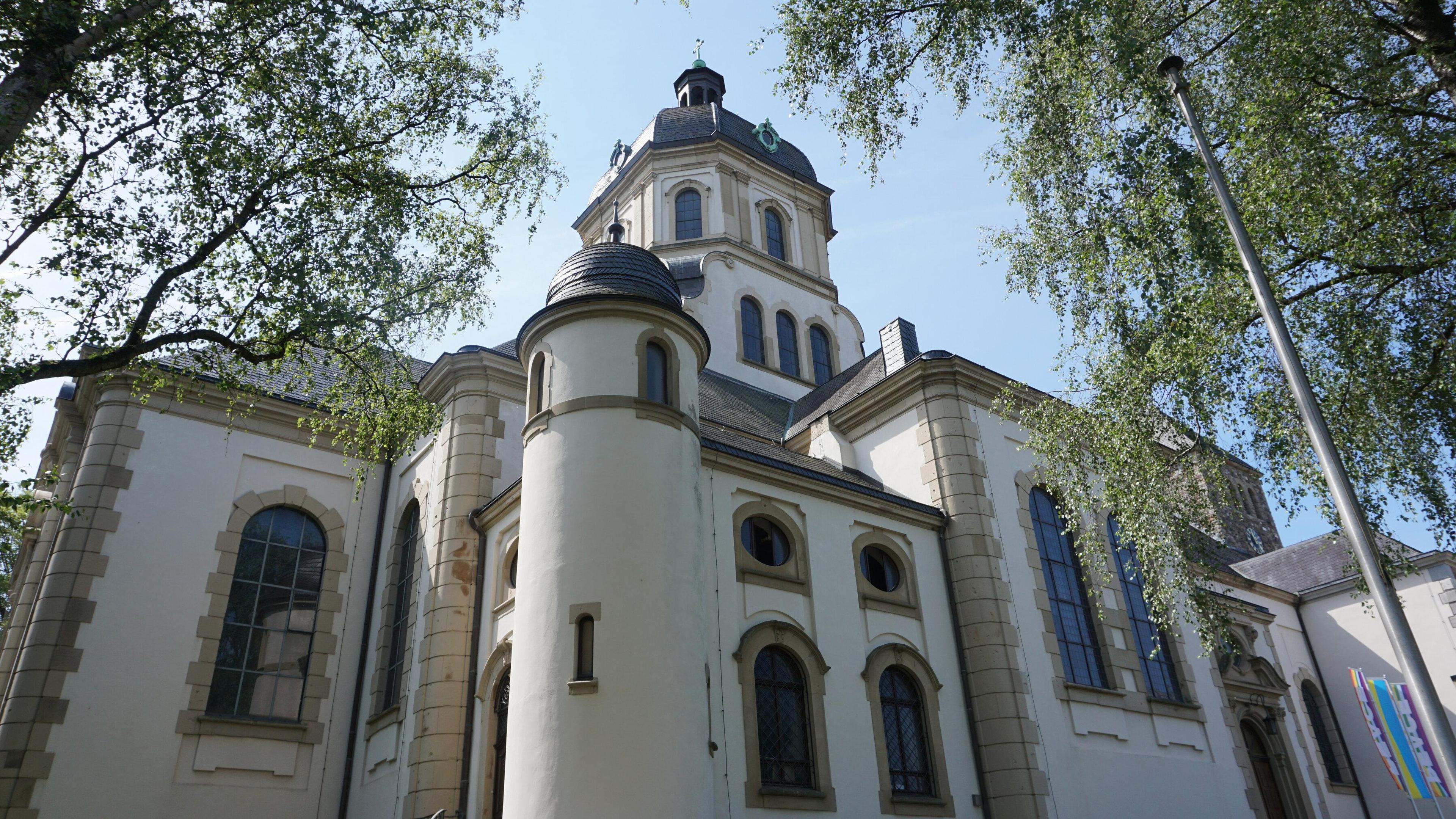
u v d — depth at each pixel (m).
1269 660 28.91
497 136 16.91
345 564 21.34
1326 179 13.05
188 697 18.20
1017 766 17.55
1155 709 21.09
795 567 17.38
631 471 14.93
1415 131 13.58
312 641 20.30
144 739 17.44
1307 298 14.48
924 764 17.48
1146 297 14.50
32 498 13.84
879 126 16.34
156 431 19.88
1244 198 13.62
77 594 17.70
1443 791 23.80
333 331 15.21
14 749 16.22
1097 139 14.68
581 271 17.20
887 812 16.20
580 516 14.59
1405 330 14.37
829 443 23.53
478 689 16.88
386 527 22.00
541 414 15.80
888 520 19.61
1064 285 15.87
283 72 14.38
